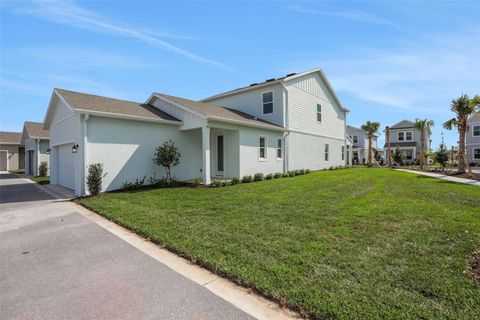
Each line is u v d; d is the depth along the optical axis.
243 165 12.62
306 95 17.50
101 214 6.12
